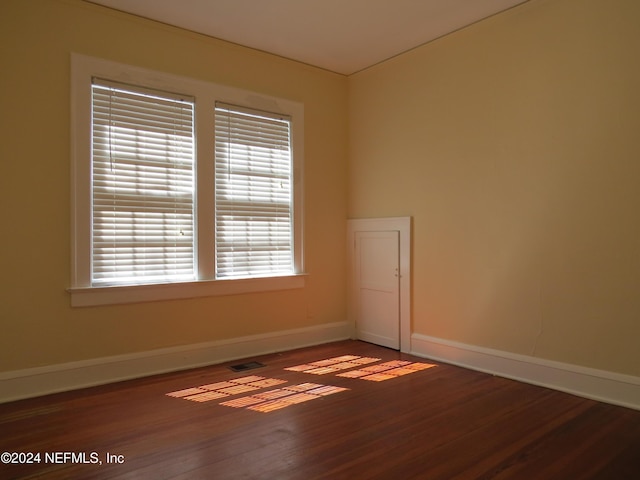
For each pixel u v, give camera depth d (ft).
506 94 10.73
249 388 10.00
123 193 10.69
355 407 8.87
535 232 10.21
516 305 10.57
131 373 10.66
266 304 13.01
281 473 6.44
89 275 10.18
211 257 11.89
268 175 13.08
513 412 8.60
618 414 8.46
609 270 9.08
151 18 10.89
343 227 14.85
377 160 13.96
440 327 12.23
